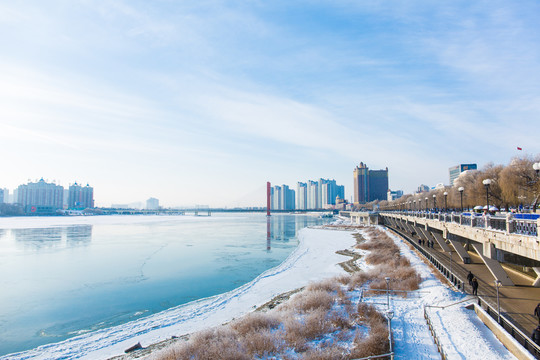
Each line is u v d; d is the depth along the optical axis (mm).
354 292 38312
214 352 23953
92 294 43531
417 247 60125
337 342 25656
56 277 52281
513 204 58781
